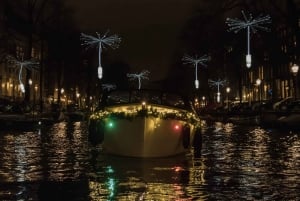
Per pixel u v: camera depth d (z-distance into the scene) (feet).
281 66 283.18
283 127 135.33
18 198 38.09
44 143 88.63
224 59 295.48
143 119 61.72
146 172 52.21
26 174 50.44
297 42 167.63
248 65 169.27
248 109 228.63
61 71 330.95
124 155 64.75
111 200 37.29
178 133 65.21
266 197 38.81
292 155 70.13
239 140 98.89
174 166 57.26
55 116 196.95
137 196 38.73
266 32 212.43
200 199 37.83
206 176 49.65
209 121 222.07
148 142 62.49
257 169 55.16
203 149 79.56
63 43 250.98
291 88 267.39
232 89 370.53
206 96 365.40
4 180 46.55
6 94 293.02
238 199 37.93
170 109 66.28
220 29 258.57
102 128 65.31
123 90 70.23
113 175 49.96
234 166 57.88
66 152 72.38
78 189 41.75
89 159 63.36
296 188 42.83
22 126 134.21
